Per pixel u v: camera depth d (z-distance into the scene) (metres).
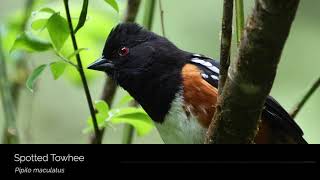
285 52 11.83
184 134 7.19
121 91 11.70
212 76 7.26
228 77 4.95
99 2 8.98
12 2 11.38
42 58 10.54
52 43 6.40
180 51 7.66
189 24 12.09
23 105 9.97
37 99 11.98
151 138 11.95
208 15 12.12
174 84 7.26
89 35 8.87
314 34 11.80
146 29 7.85
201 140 7.11
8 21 8.90
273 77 4.77
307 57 11.79
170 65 7.46
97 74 9.23
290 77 11.70
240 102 4.97
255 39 4.57
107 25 8.84
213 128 5.28
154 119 7.37
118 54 7.80
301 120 11.22
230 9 5.13
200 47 11.92
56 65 6.20
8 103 7.47
